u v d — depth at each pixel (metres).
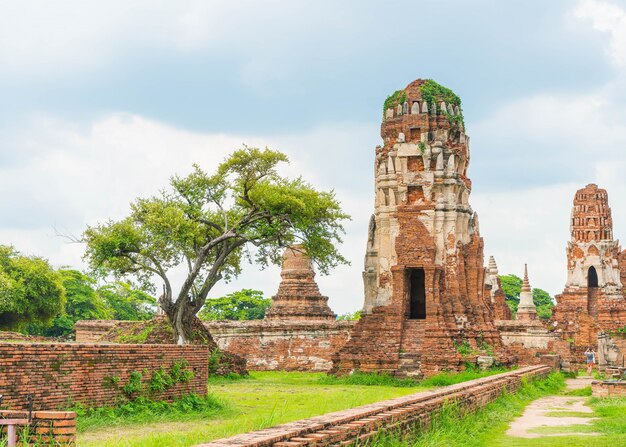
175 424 20.84
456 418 20.41
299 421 14.41
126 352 22.17
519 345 49.62
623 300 77.69
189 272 40.16
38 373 19.09
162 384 23.31
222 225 43.44
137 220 41.41
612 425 21.91
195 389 24.91
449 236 42.16
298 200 40.00
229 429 18.31
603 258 78.62
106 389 21.34
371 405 17.31
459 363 39.47
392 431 16.08
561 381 43.19
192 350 24.94
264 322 54.91
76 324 57.72
